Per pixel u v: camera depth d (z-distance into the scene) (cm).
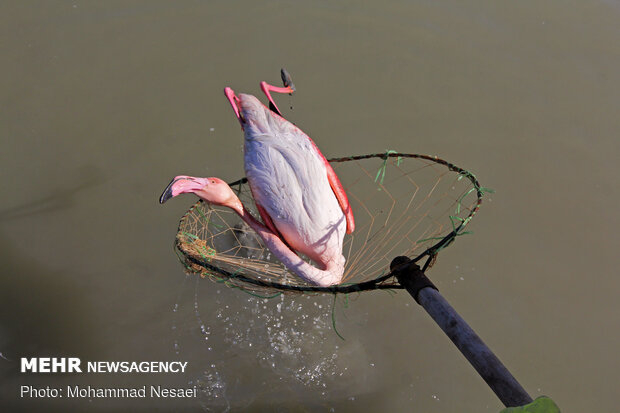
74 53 1012
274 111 677
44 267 798
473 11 1088
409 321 765
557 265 800
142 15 1066
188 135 920
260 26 1059
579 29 1064
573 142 919
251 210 836
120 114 942
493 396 706
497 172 883
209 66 1005
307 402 704
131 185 874
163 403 700
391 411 701
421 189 869
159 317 766
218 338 751
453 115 950
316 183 592
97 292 784
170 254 816
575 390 704
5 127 920
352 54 1030
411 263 520
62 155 896
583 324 753
